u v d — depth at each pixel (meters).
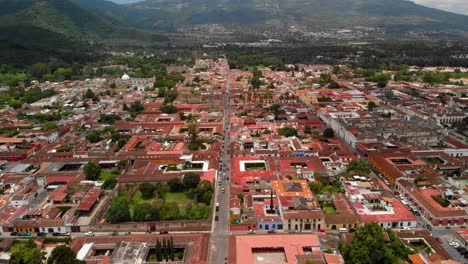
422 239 176.25
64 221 193.00
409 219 191.88
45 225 190.75
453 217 191.38
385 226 192.12
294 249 168.38
